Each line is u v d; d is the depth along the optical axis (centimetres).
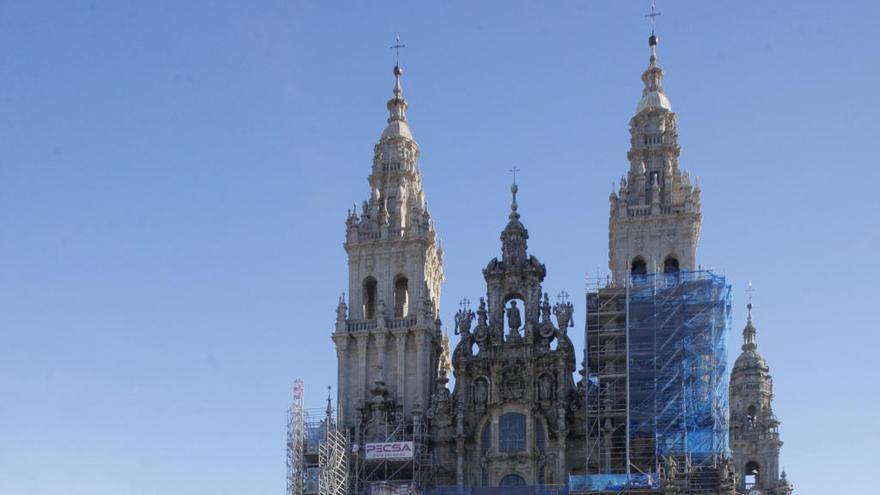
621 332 14262
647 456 13800
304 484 13912
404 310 15525
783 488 17262
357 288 15350
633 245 14788
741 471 17562
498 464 14200
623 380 14138
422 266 15262
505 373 14462
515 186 15300
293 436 14075
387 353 15012
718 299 14038
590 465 13950
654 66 15812
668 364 13875
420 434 14400
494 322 14700
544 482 14038
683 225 14738
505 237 15012
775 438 17600
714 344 13938
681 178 15062
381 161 16000
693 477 13388
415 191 16000
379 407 14588
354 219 15625
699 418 13738
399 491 13775
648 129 15375
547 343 14525
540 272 14862
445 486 13862
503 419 14350
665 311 14050
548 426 14188
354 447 14225
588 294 14438
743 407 18025
